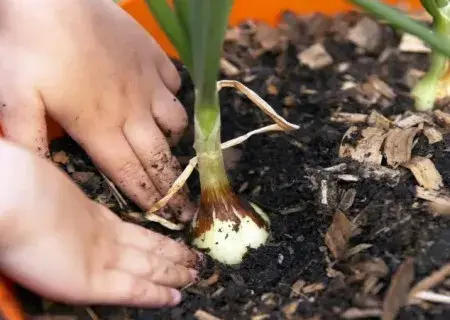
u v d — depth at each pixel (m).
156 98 0.37
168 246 0.32
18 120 0.33
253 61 0.47
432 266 0.30
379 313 0.29
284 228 0.34
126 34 0.36
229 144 0.35
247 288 0.32
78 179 0.38
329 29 0.48
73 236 0.28
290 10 0.49
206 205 0.33
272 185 0.37
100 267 0.29
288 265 0.32
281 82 0.45
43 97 0.33
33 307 0.30
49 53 0.33
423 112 0.40
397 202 0.34
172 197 0.35
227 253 0.33
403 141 0.37
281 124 0.36
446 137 0.37
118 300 0.29
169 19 0.28
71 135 0.34
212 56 0.26
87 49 0.34
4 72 0.33
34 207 0.27
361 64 0.46
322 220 0.34
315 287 0.31
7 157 0.28
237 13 0.49
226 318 0.30
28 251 0.27
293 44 0.48
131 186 0.35
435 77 0.40
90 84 0.34
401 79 0.44
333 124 0.40
